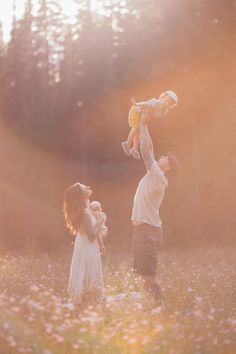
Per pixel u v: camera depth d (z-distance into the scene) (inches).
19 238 1560.0
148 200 479.8
